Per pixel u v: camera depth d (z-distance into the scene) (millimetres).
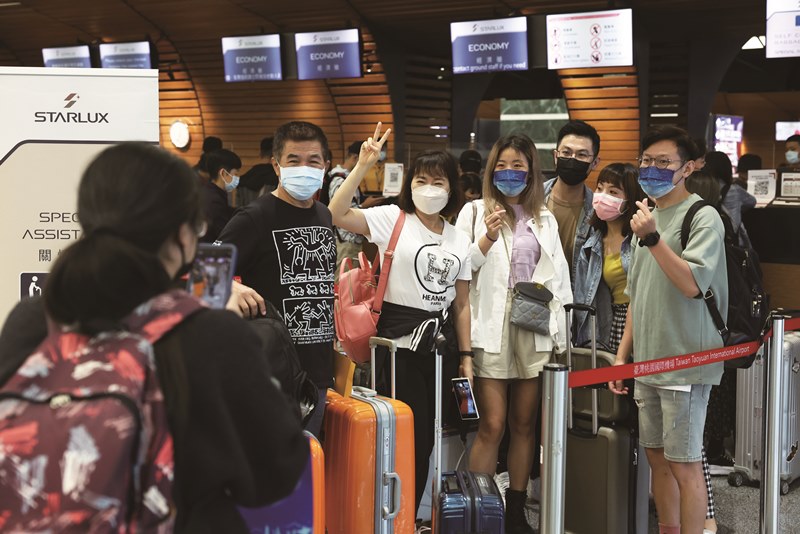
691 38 11547
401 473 2898
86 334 1276
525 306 3559
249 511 1911
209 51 14664
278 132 2869
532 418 3750
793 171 6836
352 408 2861
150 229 1294
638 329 3275
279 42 12906
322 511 2395
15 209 2637
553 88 17641
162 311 1302
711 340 3178
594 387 3527
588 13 10352
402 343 3367
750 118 20141
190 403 1277
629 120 11320
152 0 12625
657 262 3094
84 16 13805
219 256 1479
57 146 2646
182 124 15781
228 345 1319
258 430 1333
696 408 3174
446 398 3498
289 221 2863
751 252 3346
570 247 4020
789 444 4523
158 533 1240
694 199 3193
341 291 3381
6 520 1186
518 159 3670
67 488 1178
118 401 1215
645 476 3672
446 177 3416
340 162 14156
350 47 12461
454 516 3016
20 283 2652
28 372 1260
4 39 15633
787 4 8820
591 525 3617
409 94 13781
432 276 3395
